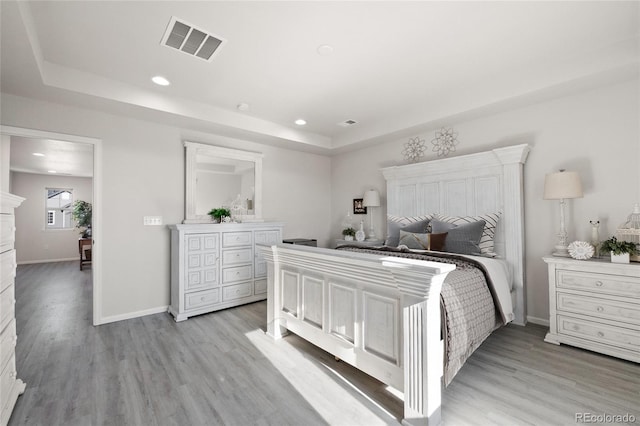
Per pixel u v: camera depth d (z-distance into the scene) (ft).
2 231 5.40
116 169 10.70
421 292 4.94
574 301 8.15
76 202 24.57
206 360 7.63
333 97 10.85
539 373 6.85
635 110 8.27
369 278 5.98
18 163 20.08
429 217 12.20
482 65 8.70
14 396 5.74
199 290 11.25
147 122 11.43
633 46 7.32
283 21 6.58
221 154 13.20
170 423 5.33
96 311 10.22
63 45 7.41
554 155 9.66
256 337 9.11
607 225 8.71
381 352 5.83
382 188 15.19
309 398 6.03
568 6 6.19
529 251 10.26
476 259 8.61
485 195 11.07
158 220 11.64
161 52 7.79
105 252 10.46
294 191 16.35
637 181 8.25
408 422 5.17
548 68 8.59
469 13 6.39
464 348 6.02
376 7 6.16
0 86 8.34
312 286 7.59
